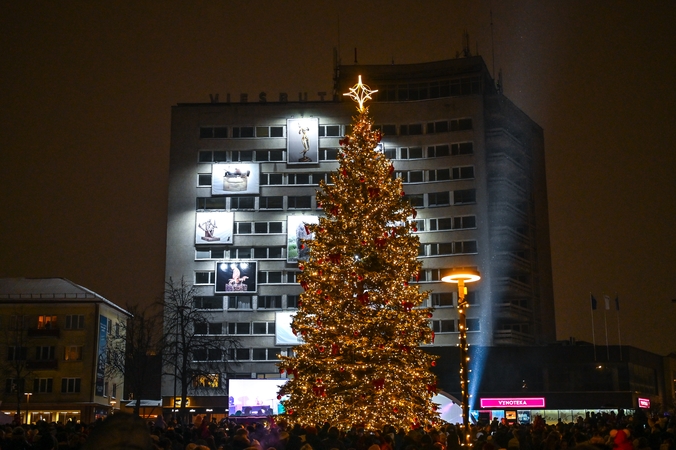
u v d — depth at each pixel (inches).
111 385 3725.4
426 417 1446.9
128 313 3705.7
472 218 4040.4
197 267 4116.6
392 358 1434.5
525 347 3695.9
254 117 4215.1
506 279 4057.6
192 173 4190.5
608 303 3745.1
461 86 4188.0
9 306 3572.8
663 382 4094.5
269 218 4146.2
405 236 1510.8
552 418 3565.5
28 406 3467.0
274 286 4104.3
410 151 4143.7
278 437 837.8
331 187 1560.0
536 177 4670.3
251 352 4040.4
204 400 3850.9
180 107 4242.1
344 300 1454.2
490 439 830.5
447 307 3973.9
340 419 1400.1
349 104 4195.4
